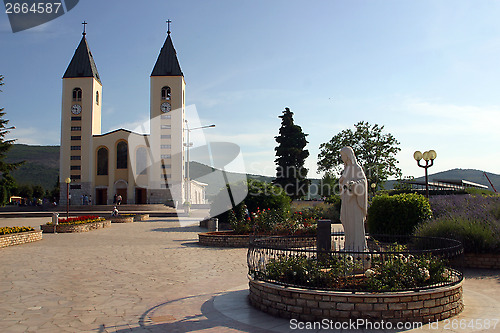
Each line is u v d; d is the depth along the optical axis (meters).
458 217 13.34
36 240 19.88
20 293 8.77
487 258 11.63
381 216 15.85
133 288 9.30
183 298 8.32
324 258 7.64
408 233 15.11
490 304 7.57
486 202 15.58
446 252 8.00
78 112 56.19
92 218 28.94
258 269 8.02
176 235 22.47
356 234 8.47
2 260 13.55
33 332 6.15
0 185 64.69
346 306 6.39
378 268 7.28
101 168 52.59
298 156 46.22
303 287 6.80
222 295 8.55
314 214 28.33
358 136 35.72
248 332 6.10
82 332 6.16
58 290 9.07
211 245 17.38
